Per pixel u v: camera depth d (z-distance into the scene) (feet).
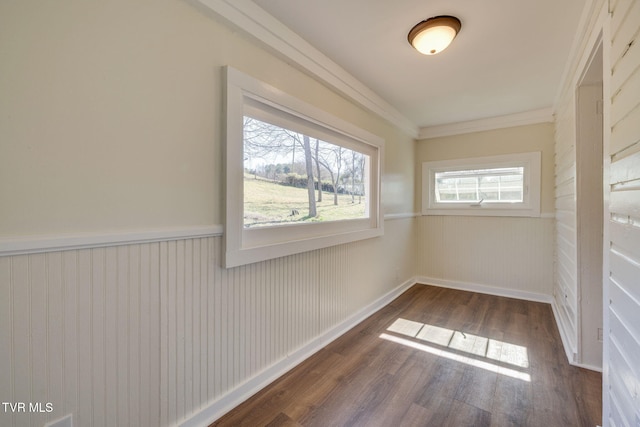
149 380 4.07
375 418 4.93
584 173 6.41
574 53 6.19
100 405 3.62
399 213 11.67
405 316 9.44
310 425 4.78
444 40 5.67
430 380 5.98
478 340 7.73
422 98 9.39
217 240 4.87
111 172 3.64
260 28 5.32
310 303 7.06
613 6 3.53
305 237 6.93
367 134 9.00
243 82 5.11
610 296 3.76
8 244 2.91
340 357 6.90
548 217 10.57
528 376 6.09
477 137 11.91
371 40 6.17
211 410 4.84
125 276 3.81
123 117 3.74
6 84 2.93
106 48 3.59
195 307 4.59
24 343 3.07
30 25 3.05
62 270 3.30
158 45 4.08
